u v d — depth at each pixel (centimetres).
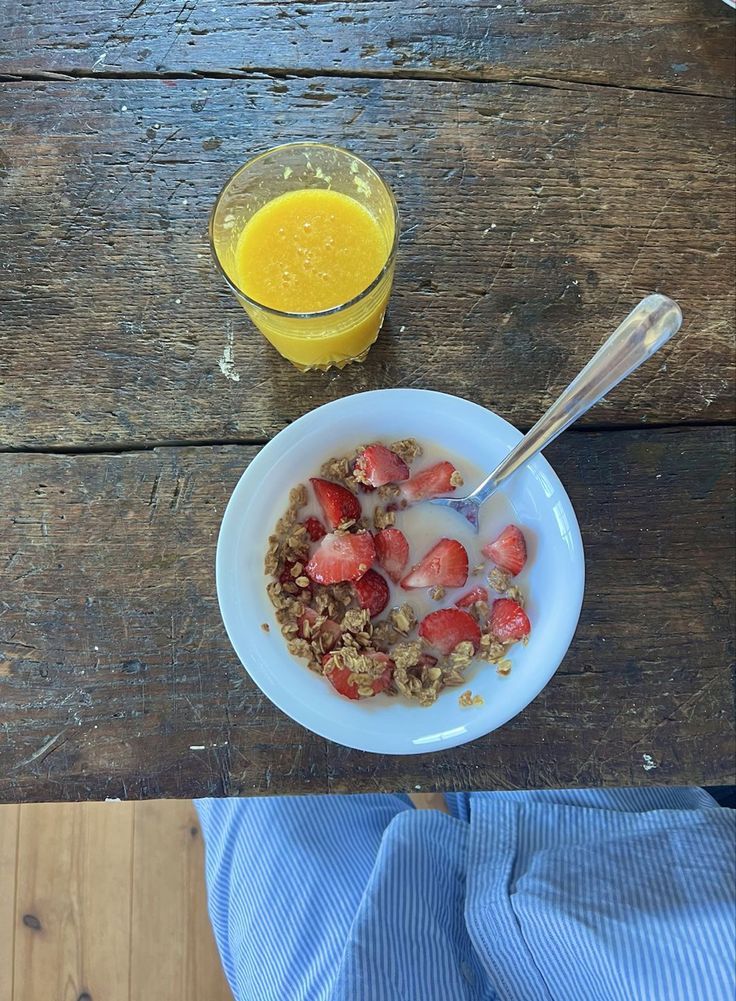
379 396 74
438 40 85
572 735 79
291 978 103
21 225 84
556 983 93
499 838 106
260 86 85
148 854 136
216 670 79
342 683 73
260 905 108
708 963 83
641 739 79
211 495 81
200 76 85
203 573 81
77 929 134
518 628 75
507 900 97
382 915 99
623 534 81
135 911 135
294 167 78
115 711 79
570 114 85
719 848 94
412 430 77
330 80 85
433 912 104
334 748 79
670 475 82
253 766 79
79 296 83
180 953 134
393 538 77
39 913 135
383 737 72
